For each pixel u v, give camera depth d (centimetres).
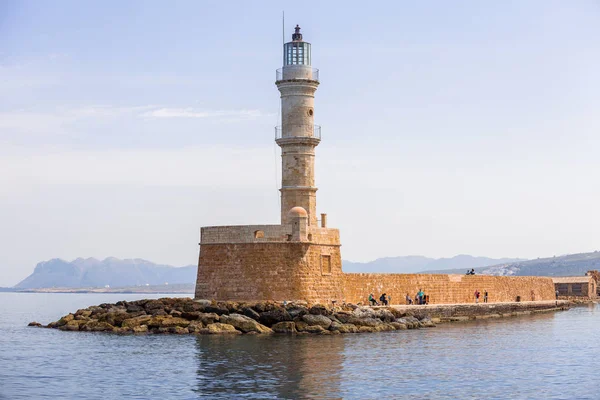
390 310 7856
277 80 7731
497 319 9406
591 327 8425
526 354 6144
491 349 6381
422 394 4566
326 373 5094
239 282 7269
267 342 6347
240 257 7288
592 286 15762
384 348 6200
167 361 5484
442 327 8062
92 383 4806
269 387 4659
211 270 7406
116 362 5478
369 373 5141
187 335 6744
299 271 7225
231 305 7125
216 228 7419
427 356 5884
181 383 4775
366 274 8112
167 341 6406
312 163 7738
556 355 6119
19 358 5709
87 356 5747
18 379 4956
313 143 7694
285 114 7712
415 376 5088
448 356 5919
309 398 4412
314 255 7375
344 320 7219
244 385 4709
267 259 7225
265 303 7050
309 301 7250
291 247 7225
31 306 17738
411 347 6325
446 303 9169
